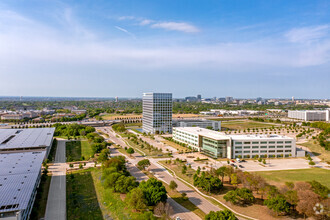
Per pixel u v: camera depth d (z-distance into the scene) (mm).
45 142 172750
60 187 113688
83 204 96125
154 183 97750
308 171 139750
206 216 77188
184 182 121688
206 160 164750
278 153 174375
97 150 173875
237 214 87875
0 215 70312
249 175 108688
